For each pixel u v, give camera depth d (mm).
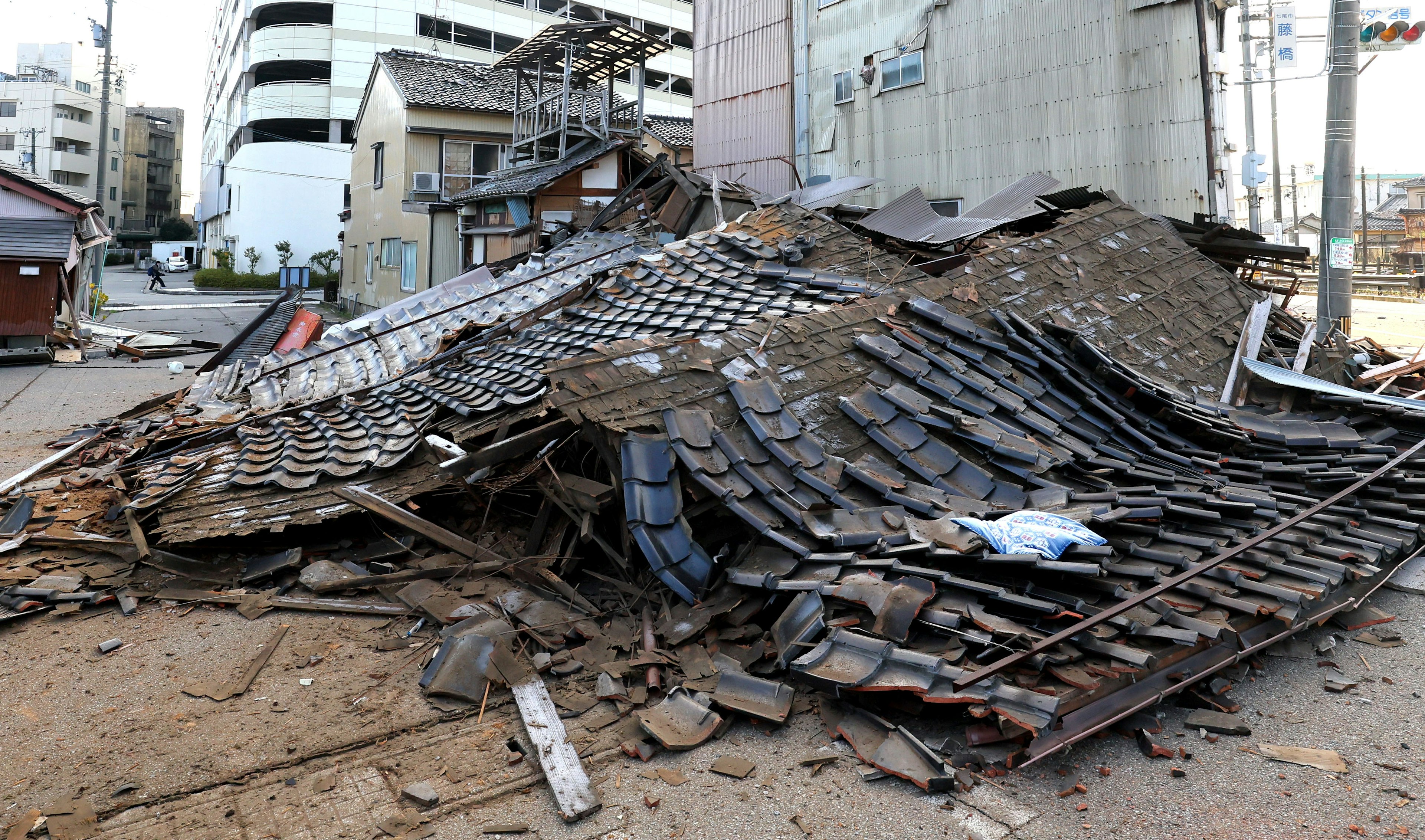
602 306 8883
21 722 4090
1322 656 4676
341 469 6551
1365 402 7160
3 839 3238
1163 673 4035
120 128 70812
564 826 3332
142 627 5160
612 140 19188
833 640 4113
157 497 6285
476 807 3467
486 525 6328
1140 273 9219
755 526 4910
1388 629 5016
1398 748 3766
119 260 65438
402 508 6055
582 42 19000
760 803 3459
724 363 6039
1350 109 10992
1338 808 3342
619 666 4469
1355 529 5445
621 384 5480
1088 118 12648
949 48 14562
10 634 5074
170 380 14547
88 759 3777
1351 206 11117
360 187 30453
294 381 10195
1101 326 8117
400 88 24859
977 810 3365
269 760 3773
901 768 3580
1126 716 3842
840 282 8391
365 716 4137
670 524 4910
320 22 42938
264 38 41469
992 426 6117
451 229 23703
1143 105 11992
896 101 15594
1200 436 6945
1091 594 4371
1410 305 24109
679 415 5348
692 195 13992
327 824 3355
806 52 17234
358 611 5301
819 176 15750
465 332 9430
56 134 64062
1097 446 6473
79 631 5113
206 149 63312
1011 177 13750
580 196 18734
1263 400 7898
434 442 5691
